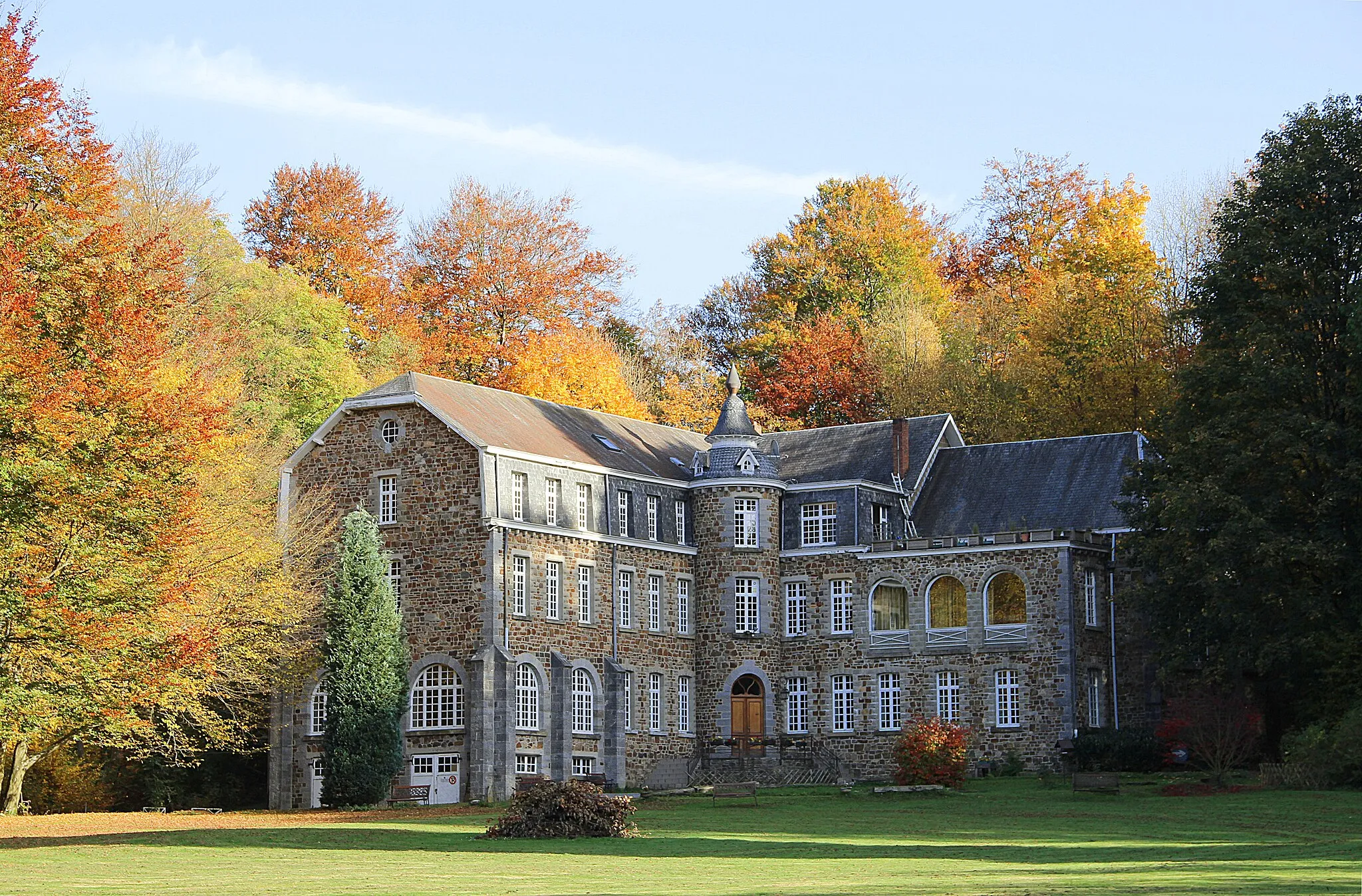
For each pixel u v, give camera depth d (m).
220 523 49.56
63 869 27.44
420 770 54.72
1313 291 51.81
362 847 32.34
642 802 47.81
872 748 60.38
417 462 56.53
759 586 62.28
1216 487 49.22
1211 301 53.81
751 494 62.59
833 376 82.56
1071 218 84.19
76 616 34.22
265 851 31.48
